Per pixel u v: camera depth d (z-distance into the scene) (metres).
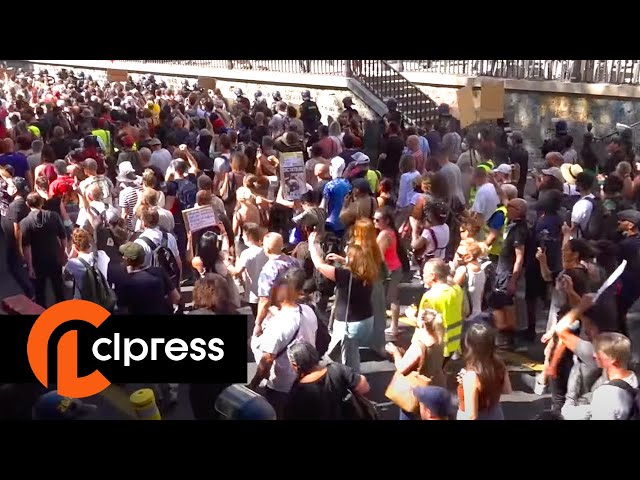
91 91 19.98
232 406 4.77
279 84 21.41
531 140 16.84
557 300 6.21
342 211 8.28
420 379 5.38
